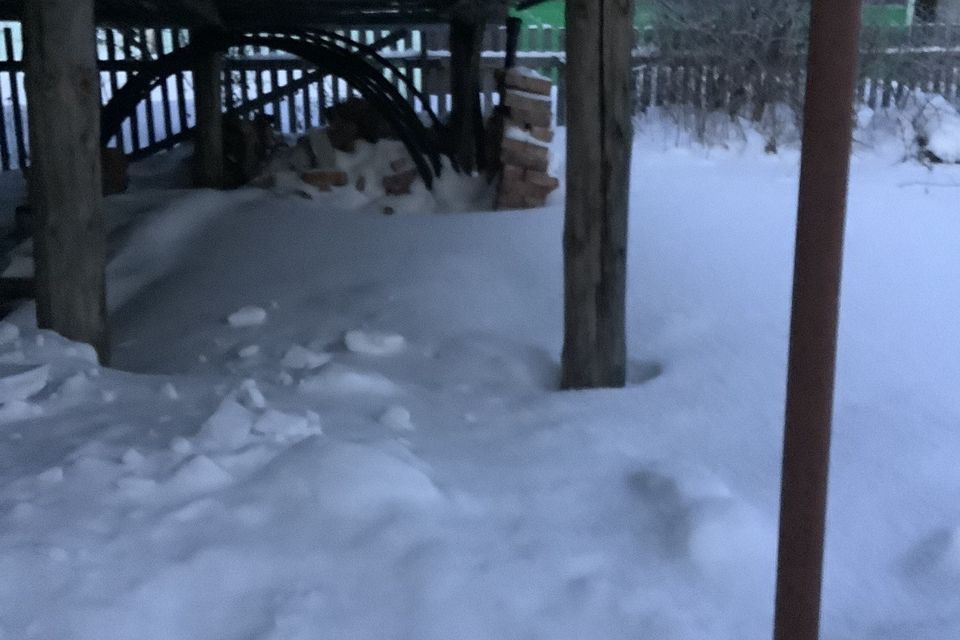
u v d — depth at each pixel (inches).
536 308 203.5
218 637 84.6
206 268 235.1
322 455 109.6
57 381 141.3
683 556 99.1
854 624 90.7
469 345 180.9
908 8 460.8
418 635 86.4
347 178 297.0
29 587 87.4
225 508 102.0
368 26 384.2
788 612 64.9
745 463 124.7
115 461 110.7
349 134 305.9
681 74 405.4
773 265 221.8
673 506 107.7
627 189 153.9
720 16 393.1
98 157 161.9
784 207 268.8
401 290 211.0
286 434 120.0
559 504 110.9
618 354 158.7
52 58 155.0
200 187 311.9
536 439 131.8
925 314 189.0
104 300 166.2
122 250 246.5
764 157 358.0
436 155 302.8
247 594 90.2
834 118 59.4
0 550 91.3
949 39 415.2
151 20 304.3
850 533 106.7
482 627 88.0
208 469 107.1
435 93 427.2
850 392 151.5
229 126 323.6
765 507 111.5
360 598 90.5
